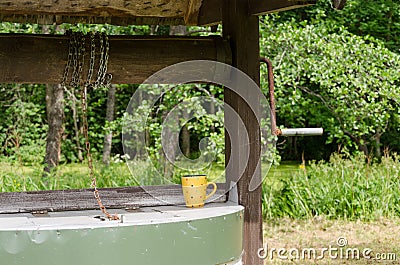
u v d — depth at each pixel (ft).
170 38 12.10
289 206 25.73
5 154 36.27
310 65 27.63
